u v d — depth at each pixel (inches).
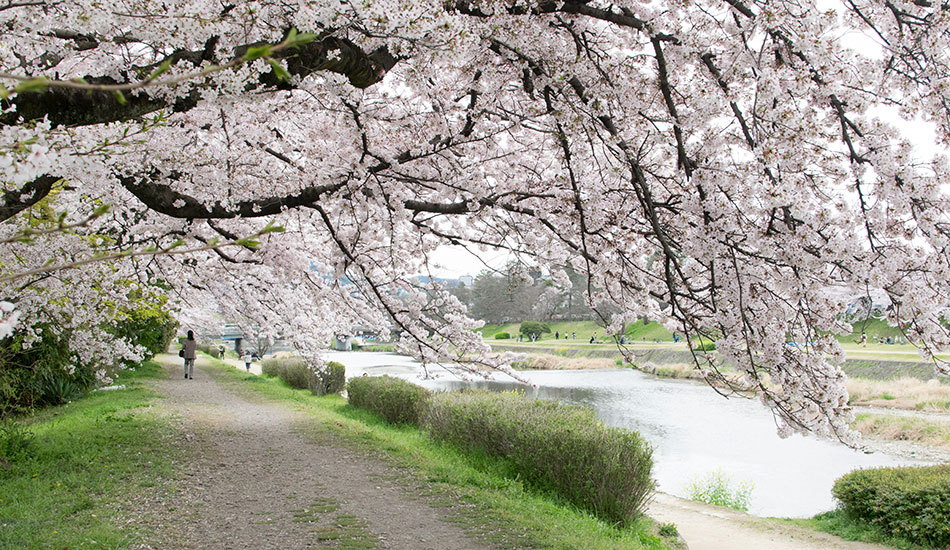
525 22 152.6
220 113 184.9
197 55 124.0
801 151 128.5
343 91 147.4
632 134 167.0
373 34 124.6
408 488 260.8
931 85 131.7
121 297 304.2
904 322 130.6
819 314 139.6
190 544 185.6
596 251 187.2
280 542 192.5
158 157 164.1
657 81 173.5
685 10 146.9
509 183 211.2
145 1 108.8
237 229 237.5
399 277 241.4
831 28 130.0
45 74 137.7
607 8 162.4
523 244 219.5
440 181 191.9
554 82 157.2
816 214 131.3
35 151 62.6
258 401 548.1
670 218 170.7
